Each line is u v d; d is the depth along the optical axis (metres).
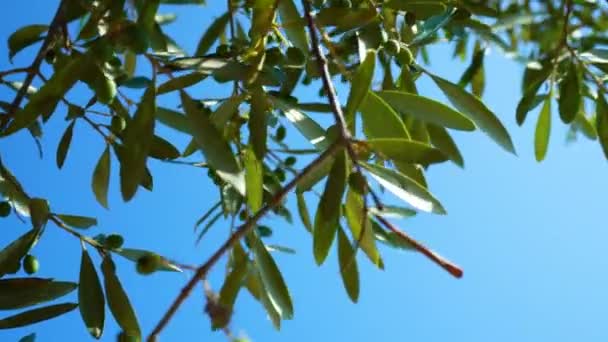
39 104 0.78
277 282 0.84
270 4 0.83
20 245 0.84
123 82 0.83
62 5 0.82
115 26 0.78
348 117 0.76
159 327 0.70
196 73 0.81
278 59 0.85
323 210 0.74
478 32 0.99
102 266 0.84
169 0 1.04
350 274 0.83
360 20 0.85
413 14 0.91
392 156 0.74
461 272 0.70
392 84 0.92
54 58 0.86
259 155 0.79
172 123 0.80
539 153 0.99
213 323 0.70
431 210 0.75
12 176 0.89
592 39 1.03
